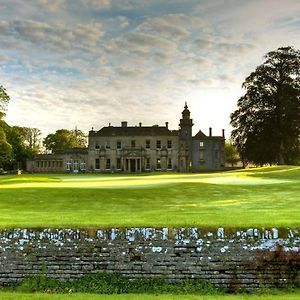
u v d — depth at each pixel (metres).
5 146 62.81
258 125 65.00
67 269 11.05
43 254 11.09
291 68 66.00
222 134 109.25
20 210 17.55
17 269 11.07
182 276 10.98
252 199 23.78
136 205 20.16
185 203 21.52
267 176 44.06
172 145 100.06
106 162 100.44
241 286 10.86
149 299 9.45
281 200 22.86
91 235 11.12
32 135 135.00
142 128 101.88
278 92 65.25
